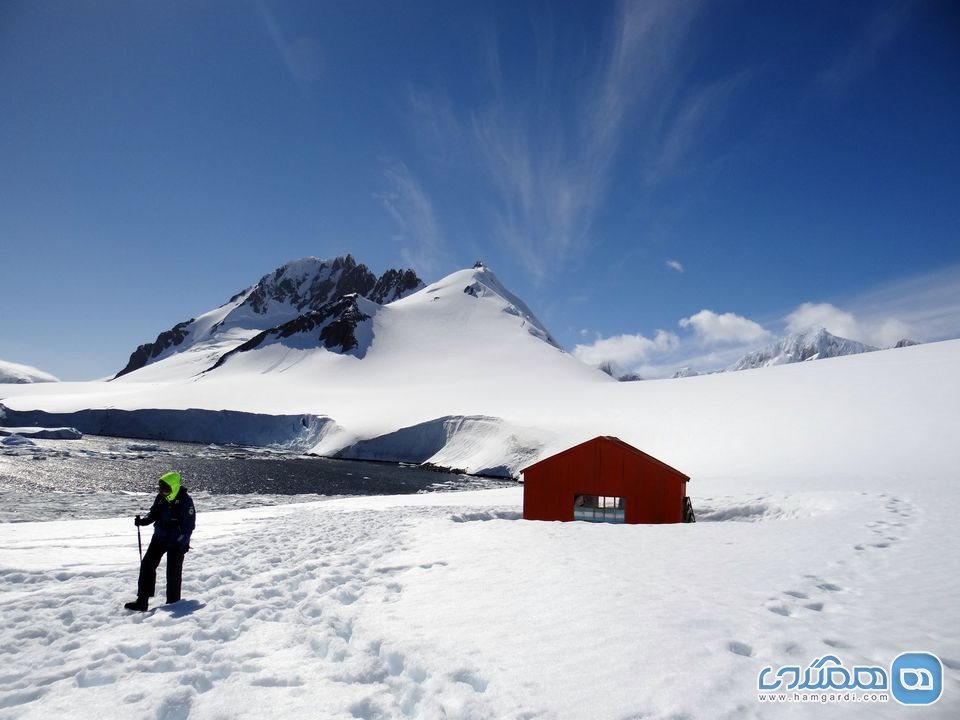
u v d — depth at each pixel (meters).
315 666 5.20
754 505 20.97
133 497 32.25
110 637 6.17
